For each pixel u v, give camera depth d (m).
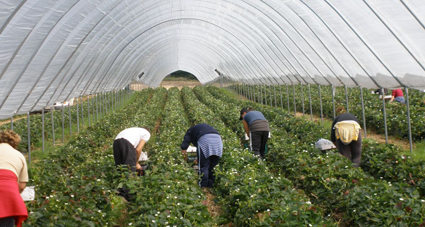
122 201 9.30
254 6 18.44
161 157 11.70
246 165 10.88
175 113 22.97
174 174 9.70
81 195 7.92
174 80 106.12
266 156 13.21
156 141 15.69
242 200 8.47
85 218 7.19
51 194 8.07
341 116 11.19
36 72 13.58
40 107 16.47
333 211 8.70
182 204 7.78
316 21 16.03
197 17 24.86
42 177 9.11
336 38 15.38
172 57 54.47
